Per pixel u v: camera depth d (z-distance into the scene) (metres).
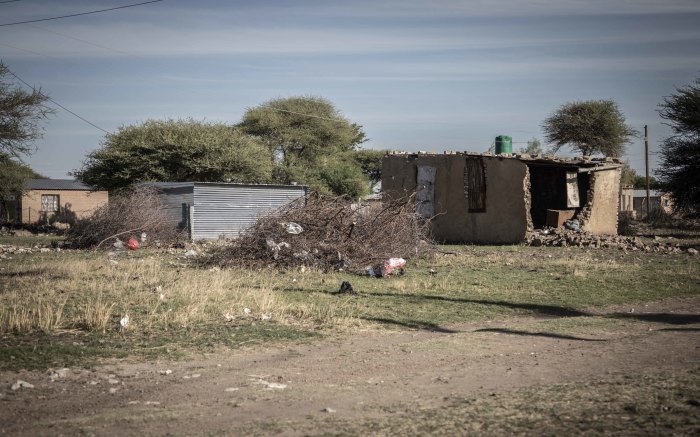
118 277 19.59
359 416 6.73
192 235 40.44
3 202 69.44
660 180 47.31
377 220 24.31
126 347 10.41
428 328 12.51
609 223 39.78
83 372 8.88
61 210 70.50
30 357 9.58
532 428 6.11
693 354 9.69
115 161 55.94
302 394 7.71
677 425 6.01
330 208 23.89
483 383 8.16
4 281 18.75
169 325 12.17
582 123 65.31
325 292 17.19
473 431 6.07
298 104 84.44
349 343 10.97
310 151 82.25
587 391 7.44
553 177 40.81
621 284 18.97
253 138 78.00
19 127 49.34
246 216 42.72
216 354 10.08
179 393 7.82
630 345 10.43
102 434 6.23
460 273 21.83
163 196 42.12
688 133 46.00
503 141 45.84
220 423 6.55
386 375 8.70
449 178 39.31
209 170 57.56
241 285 18.33
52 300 14.94
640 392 7.27
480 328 12.51
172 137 57.03
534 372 8.71
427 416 6.64
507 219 36.44
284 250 22.72
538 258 26.95
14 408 7.18
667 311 14.68
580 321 13.06
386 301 15.68
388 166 42.34
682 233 46.62
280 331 11.81
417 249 26.25
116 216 34.44
